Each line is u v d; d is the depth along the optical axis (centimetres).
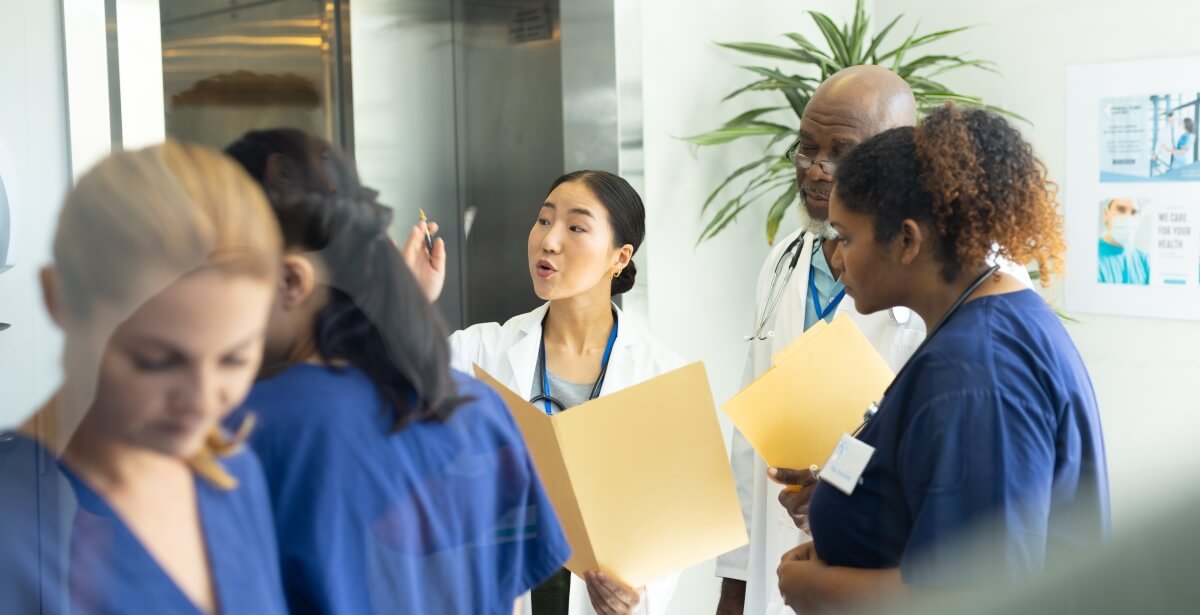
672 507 140
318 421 89
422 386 97
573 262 170
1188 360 284
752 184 294
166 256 83
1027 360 112
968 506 108
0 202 132
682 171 275
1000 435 108
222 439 86
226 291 85
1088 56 294
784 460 153
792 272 202
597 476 133
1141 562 51
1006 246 116
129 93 169
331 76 210
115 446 83
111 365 83
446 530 98
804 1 306
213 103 186
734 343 295
